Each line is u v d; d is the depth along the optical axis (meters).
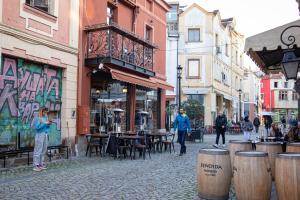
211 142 23.98
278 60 9.43
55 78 14.47
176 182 9.47
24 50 12.65
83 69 15.98
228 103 45.56
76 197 7.78
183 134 15.97
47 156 13.62
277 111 70.75
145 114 21.47
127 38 17.44
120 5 18.83
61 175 10.45
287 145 8.00
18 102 12.59
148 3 21.78
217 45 39.22
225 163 7.19
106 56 15.67
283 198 6.31
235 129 36.47
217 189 7.17
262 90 72.44
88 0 16.31
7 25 11.88
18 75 12.60
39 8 13.81
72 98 15.21
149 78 20.64
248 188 6.66
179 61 37.19
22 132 12.75
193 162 13.45
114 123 18.59
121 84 19.17
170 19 38.22
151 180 9.73
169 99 31.41
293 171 6.16
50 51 13.91
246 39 7.21
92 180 9.69
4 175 10.41
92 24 16.55
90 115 16.70
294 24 6.95
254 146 8.87
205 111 36.94
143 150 14.59
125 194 8.06
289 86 70.12
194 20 37.44
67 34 14.98
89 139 15.78
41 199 7.60
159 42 23.12
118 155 15.16
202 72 37.12
